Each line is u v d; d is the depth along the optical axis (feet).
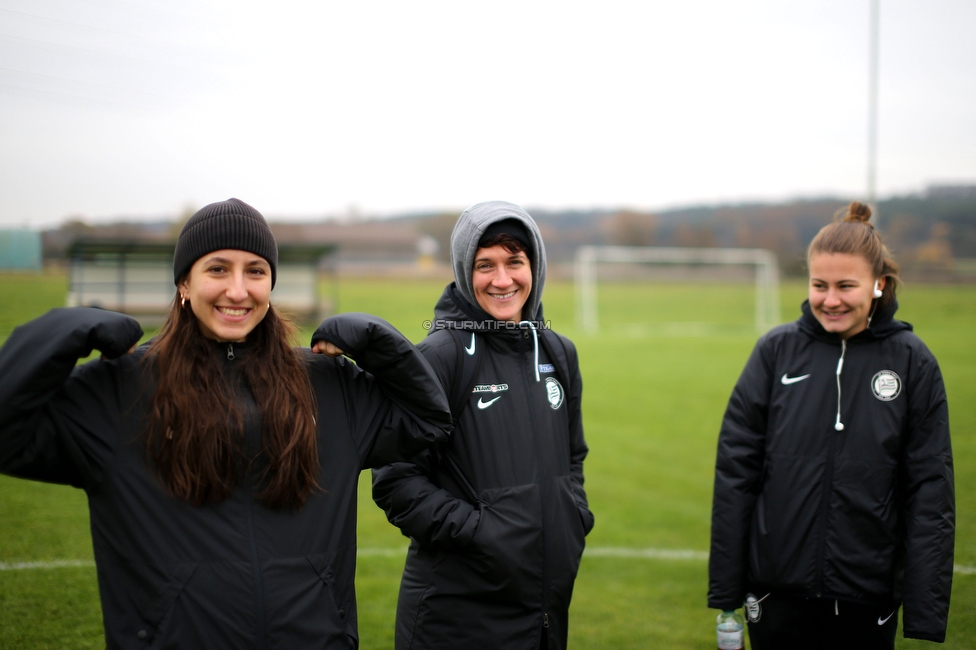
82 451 5.06
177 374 5.15
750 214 197.98
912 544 7.06
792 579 7.43
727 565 7.75
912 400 7.34
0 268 45.24
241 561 5.08
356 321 5.56
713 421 27.22
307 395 5.54
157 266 48.55
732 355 45.47
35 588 11.14
